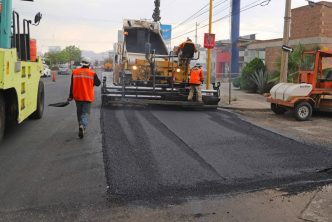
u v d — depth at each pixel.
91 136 9.22
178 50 16.59
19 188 5.77
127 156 7.55
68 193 5.61
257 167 7.13
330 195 5.78
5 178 6.18
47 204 5.22
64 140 8.77
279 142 9.36
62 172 6.52
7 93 8.32
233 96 22.19
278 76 22.94
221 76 45.31
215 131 10.56
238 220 4.90
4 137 8.98
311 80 14.21
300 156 8.01
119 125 10.77
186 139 9.31
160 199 5.50
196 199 5.53
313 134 10.80
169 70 16.38
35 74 10.64
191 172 6.71
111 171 6.59
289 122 13.23
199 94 15.23
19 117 8.55
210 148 8.48
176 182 6.19
